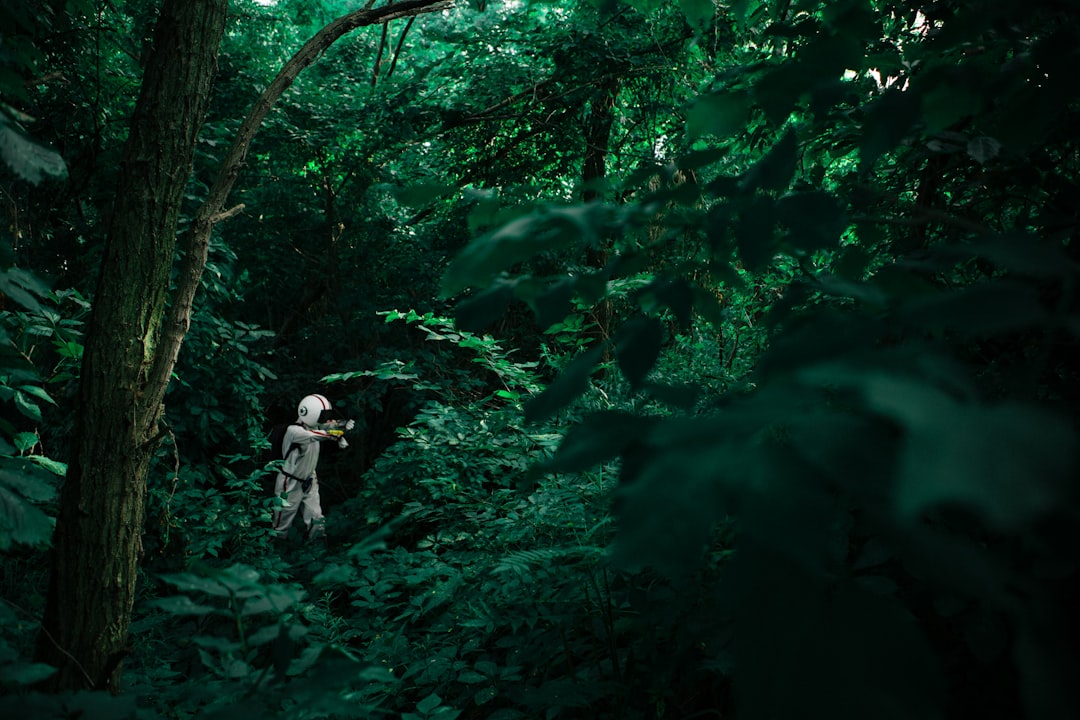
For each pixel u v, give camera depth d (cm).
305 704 112
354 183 1016
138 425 219
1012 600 46
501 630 314
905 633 45
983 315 52
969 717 125
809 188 127
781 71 85
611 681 223
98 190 574
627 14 730
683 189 81
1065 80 72
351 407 940
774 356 61
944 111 90
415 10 293
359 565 438
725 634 166
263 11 955
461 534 417
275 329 1088
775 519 43
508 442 467
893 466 45
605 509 289
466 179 930
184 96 223
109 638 211
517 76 845
